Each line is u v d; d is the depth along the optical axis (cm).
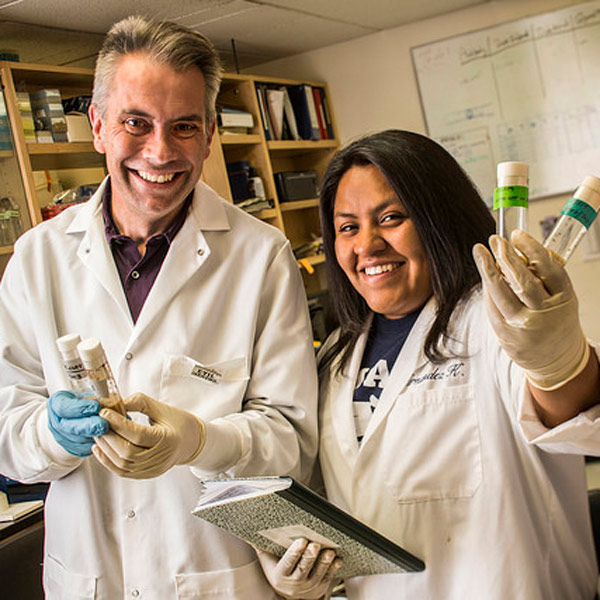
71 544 147
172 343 145
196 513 124
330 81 523
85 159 363
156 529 143
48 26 345
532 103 474
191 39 132
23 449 139
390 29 498
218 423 134
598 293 473
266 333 151
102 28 363
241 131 446
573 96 465
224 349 150
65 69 338
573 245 91
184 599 141
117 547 146
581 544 143
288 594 137
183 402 144
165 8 353
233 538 145
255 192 449
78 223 155
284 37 461
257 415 143
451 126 495
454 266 138
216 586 142
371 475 141
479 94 484
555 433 99
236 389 146
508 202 92
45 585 156
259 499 113
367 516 141
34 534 192
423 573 134
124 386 145
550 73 467
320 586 139
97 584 145
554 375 94
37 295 149
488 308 90
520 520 128
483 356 132
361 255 140
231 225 156
